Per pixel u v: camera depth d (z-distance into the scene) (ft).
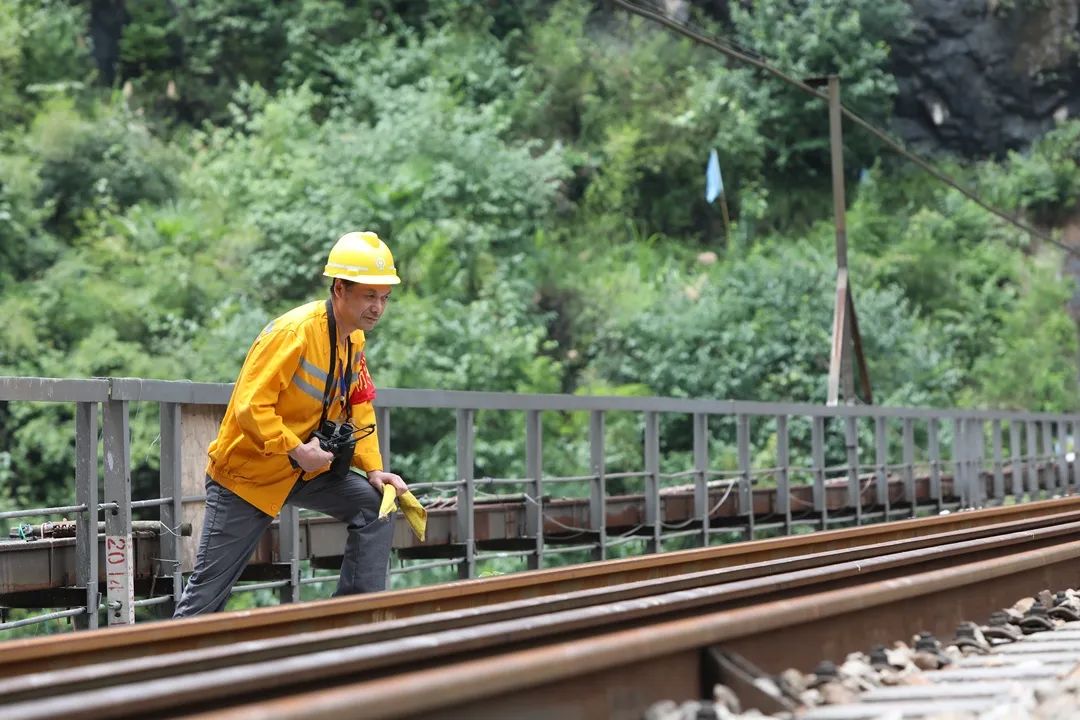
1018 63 242.58
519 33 201.05
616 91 200.54
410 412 119.55
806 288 152.97
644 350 151.33
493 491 124.57
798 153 214.69
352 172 143.13
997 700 21.71
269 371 30.91
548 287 159.43
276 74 191.72
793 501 80.94
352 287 32.17
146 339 130.62
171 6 194.59
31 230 141.69
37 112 160.35
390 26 195.52
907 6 230.27
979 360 191.01
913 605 28.73
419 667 21.85
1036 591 36.06
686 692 21.18
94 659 23.52
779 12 221.05
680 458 141.38
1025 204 230.48
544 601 28.84
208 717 15.02
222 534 32.48
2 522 111.24
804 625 24.63
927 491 101.45
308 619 27.53
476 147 152.25
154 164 155.02
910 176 226.99
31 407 116.88
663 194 199.41
